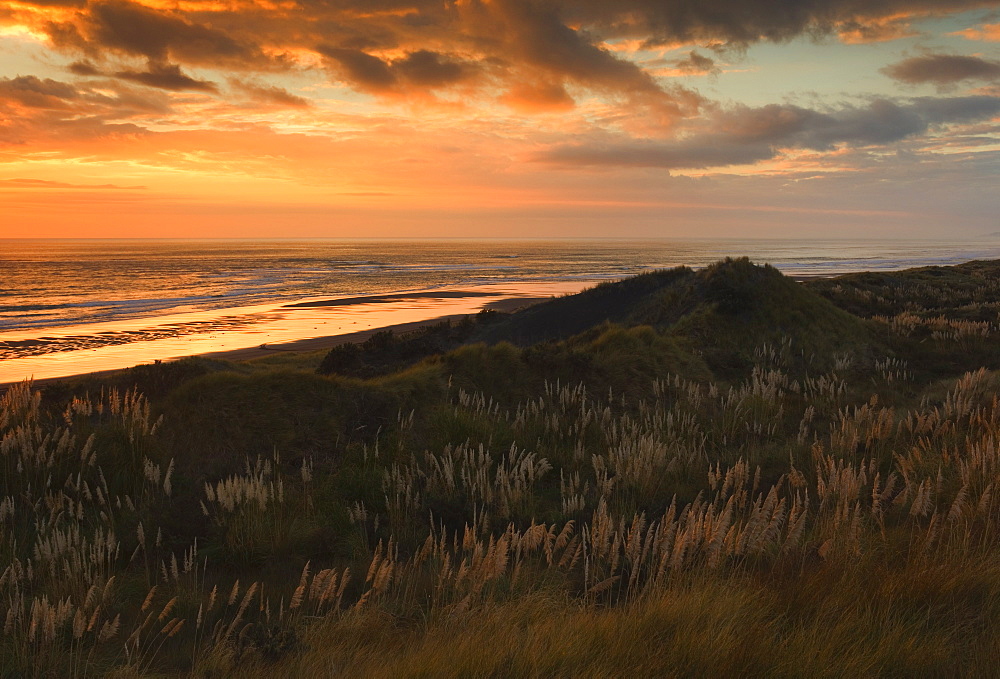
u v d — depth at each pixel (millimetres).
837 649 4043
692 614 4488
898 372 16312
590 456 9711
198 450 8992
